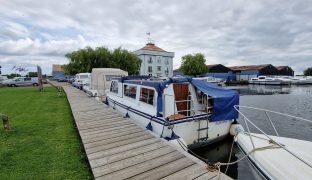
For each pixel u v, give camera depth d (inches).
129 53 1535.4
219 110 286.7
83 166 200.4
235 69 2893.7
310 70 2970.0
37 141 269.6
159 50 2300.7
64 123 364.2
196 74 2245.3
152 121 289.4
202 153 293.7
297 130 421.1
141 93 336.8
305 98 949.2
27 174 184.5
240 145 241.1
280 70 2817.4
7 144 257.4
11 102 625.9
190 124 273.4
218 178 157.6
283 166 175.8
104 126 307.3
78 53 1428.4
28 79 1472.7
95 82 667.4
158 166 179.0
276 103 805.2
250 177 227.8
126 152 209.3
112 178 160.4
